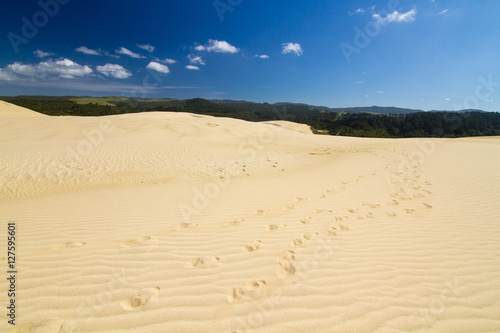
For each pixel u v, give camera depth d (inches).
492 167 372.8
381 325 86.6
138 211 194.5
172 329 82.6
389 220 180.2
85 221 171.5
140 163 417.7
